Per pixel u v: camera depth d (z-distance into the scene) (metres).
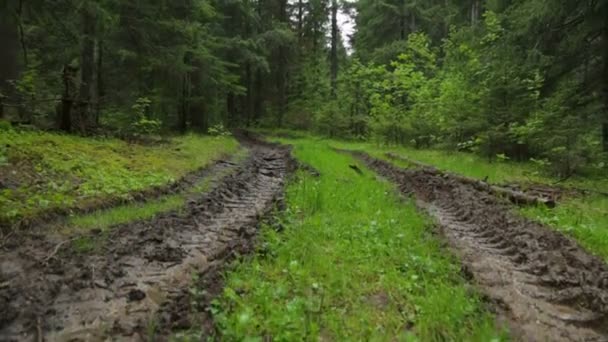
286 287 4.11
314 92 37.41
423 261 4.80
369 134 28.11
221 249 5.25
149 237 5.56
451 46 18.59
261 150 20.91
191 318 3.44
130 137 15.02
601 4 11.47
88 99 15.21
